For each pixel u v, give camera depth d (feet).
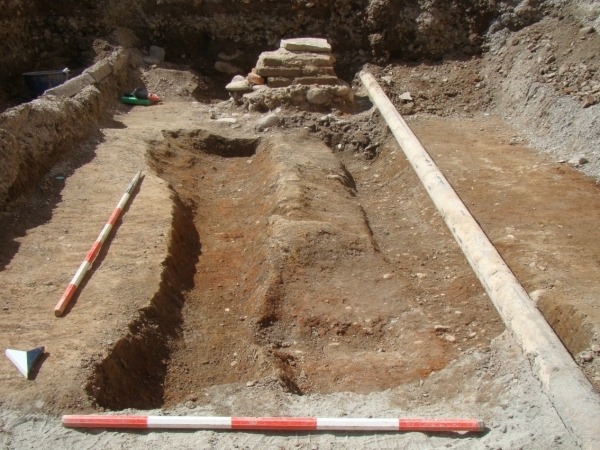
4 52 32.58
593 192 22.94
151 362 14.40
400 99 33.63
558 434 10.87
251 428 11.34
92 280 16.19
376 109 30.81
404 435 11.28
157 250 17.87
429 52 36.42
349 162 28.73
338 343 15.79
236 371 14.79
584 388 11.45
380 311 16.76
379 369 14.71
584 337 14.48
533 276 17.03
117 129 28.14
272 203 21.91
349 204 22.70
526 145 28.30
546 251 18.48
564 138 27.45
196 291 17.98
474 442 11.07
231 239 21.36
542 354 12.55
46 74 32.12
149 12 37.14
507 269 16.10
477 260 16.94
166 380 14.26
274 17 37.04
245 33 37.29
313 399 13.11
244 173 27.04
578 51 30.55
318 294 17.30
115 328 14.16
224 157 28.55
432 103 33.68
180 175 25.22
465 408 12.34
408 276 18.78
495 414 11.91
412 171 25.22
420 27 35.96
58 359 12.98
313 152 27.27
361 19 36.58
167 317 15.90
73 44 35.60
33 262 16.94
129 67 35.32
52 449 10.84
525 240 19.27
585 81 28.81
